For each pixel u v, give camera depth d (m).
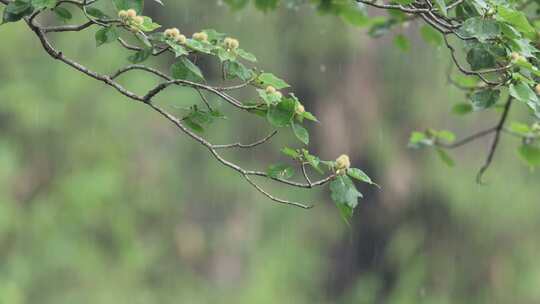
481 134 6.21
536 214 19.00
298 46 18.39
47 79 17.47
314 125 20.08
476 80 5.85
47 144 17.70
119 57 17.62
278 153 19.72
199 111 4.00
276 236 20.00
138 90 17.42
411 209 20.31
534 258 19.25
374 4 3.87
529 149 6.02
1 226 16.81
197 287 19.31
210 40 4.00
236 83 17.39
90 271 17.67
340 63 19.45
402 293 20.00
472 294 19.78
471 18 3.75
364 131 19.89
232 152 19.50
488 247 19.55
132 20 3.75
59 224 17.62
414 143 6.46
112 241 18.11
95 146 17.88
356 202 3.71
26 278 17.14
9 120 17.56
